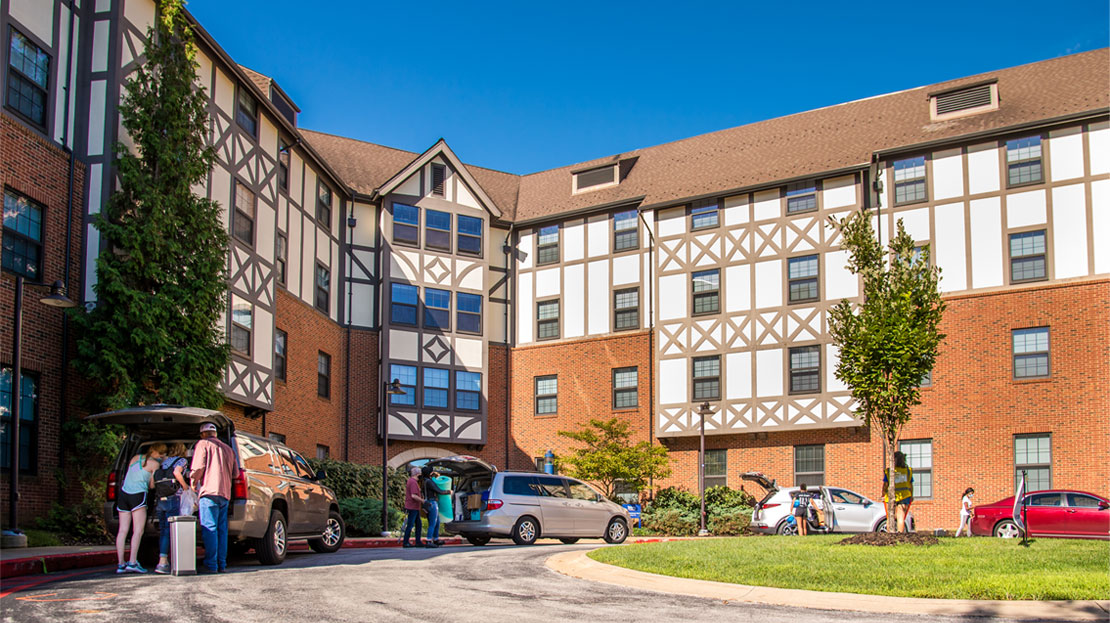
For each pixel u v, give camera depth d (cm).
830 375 2780
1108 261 2533
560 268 3362
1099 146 2580
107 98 1848
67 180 1788
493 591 1026
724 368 2947
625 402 3158
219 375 1884
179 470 1186
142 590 980
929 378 2711
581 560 1336
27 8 1706
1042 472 2542
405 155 3562
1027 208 2638
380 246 3180
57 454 1691
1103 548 1370
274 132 2559
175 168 1853
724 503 2830
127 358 1733
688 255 3072
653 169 3353
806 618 844
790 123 3266
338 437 2995
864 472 2741
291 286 2681
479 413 3241
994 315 2644
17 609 843
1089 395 2509
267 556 1316
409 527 1914
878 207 2808
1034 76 2897
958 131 2773
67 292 1761
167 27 1891
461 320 3262
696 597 991
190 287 1838
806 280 2864
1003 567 1148
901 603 910
